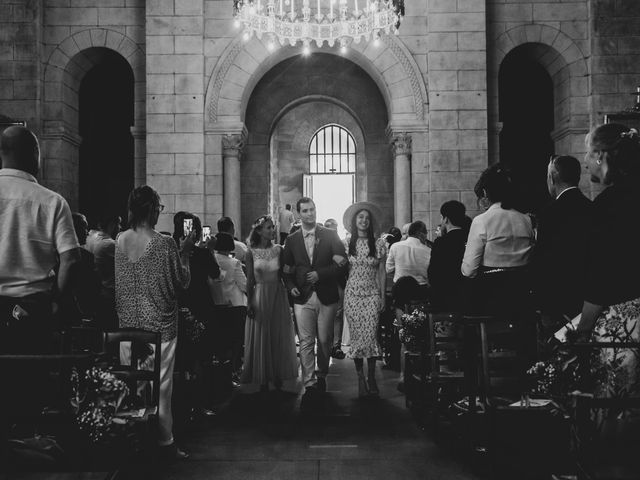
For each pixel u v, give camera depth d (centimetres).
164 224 1565
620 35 1581
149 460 511
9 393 411
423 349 711
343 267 862
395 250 973
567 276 520
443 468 551
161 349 563
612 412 375
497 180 612
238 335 1003
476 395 566
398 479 523
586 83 1606
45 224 488
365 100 1888
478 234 598
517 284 584
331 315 859
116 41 1645
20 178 490
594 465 309
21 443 438
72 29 1641
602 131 436
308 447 624
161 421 564
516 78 1892
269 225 893
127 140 1939
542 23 1616
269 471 547
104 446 474
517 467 504
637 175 416
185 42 1579
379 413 779
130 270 560
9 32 1606
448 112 1565
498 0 1623
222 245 984
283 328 907
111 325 725
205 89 1591
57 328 477
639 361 415
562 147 1661
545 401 498
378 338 885
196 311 801
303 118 3153
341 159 3170
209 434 679
